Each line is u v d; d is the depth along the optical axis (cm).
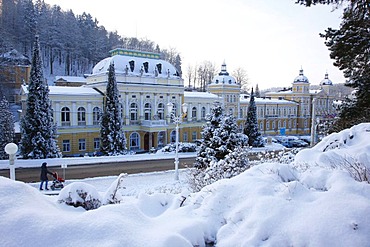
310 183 498
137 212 410
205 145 1661
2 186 406
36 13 8619
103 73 4038
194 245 391
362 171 544
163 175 2175
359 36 1262
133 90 4153
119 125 3394
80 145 3834
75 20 9612
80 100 3797
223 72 6219
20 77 6066
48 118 2838
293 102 7331
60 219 362
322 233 353
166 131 4306
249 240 373
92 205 493
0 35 6500
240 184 489
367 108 1522
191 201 501
